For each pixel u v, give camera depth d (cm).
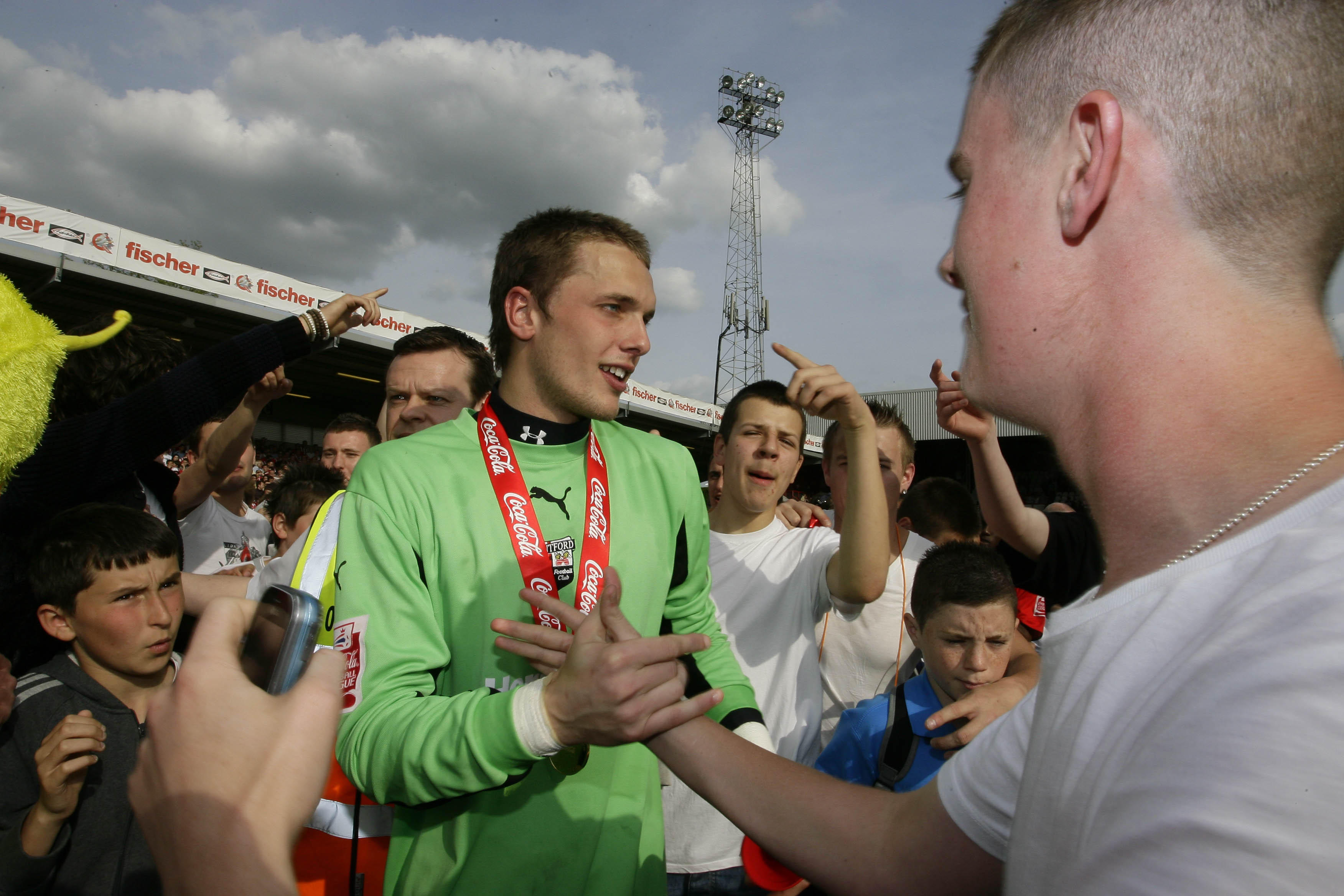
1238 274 49
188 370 191
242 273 1330
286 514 321
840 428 285
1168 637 43
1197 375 49
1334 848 29
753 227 3581
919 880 82
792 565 233
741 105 3603
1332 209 48
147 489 205
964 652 186
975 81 69
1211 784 32
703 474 2308
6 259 1131
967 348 70
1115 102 53
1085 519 253
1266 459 45
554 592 129
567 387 138
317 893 137
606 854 126
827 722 247
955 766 85
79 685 155
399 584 121
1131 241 52
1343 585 34
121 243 1180
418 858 124
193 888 46
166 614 161
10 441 86
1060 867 43
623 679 87
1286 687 32
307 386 2253
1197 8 52
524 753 93
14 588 164
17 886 135
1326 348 47
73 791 139
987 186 64
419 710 107
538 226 146
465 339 278
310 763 51
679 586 152
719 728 102
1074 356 57
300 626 54
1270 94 48
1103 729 43
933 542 327
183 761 49
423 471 130
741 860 205
